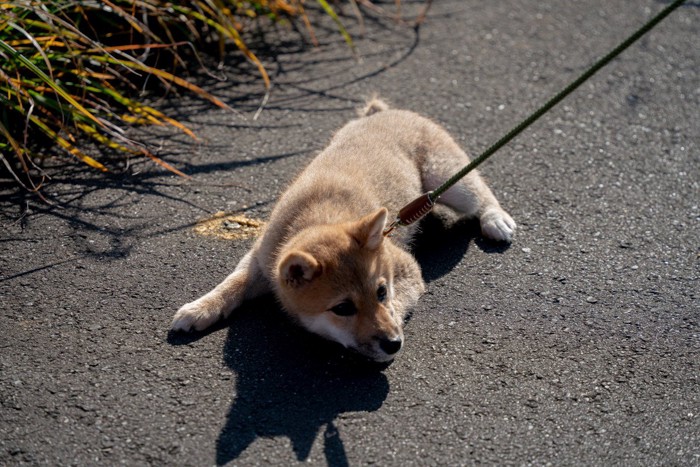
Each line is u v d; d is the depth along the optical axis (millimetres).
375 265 1207
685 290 1298
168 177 1479
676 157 1562
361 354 1192
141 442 1090
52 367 1170
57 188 1441
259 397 1142
